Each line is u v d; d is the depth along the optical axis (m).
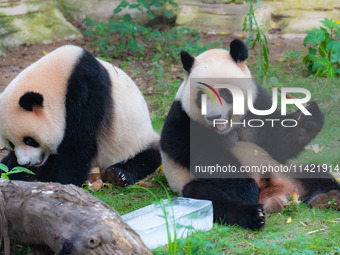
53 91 6.11
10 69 10.53
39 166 6.56
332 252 4.48
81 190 4.16
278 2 12.51
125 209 5.64
